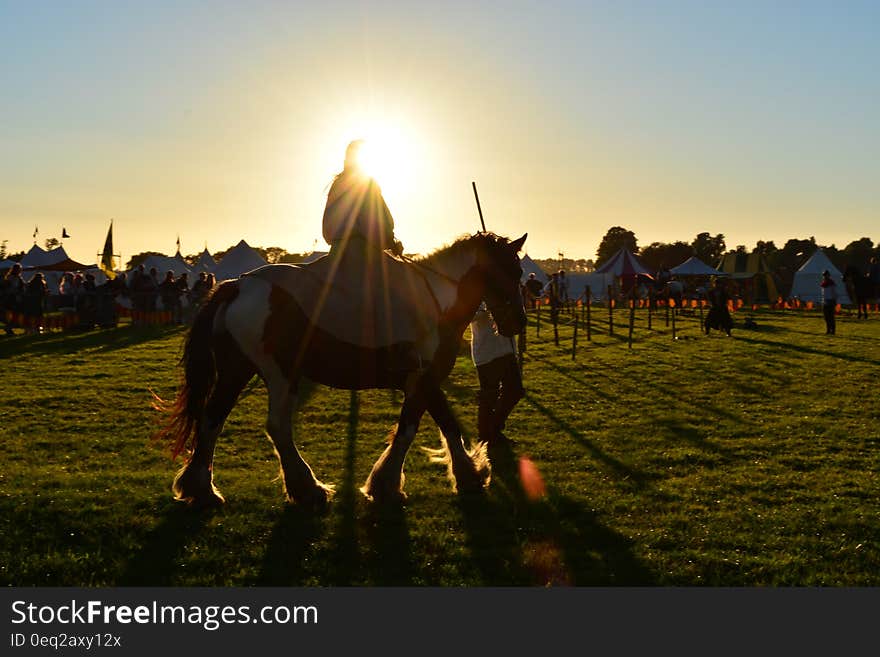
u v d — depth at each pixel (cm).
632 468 805
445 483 752
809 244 11950
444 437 724
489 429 904
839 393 1284
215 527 607
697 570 536
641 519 637
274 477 768
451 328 725
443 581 520
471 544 587
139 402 1220
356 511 659
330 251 691
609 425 1038
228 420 1063
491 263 738
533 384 1416
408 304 687
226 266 4303
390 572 535
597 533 607
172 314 2962
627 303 4928
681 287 4022
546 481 756
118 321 3159
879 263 3341
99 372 1563
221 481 744
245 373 657
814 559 552
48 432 988
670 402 1216
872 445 910
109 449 902
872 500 691
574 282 5419
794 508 665
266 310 641
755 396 1267
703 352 1952
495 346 893
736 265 5909
